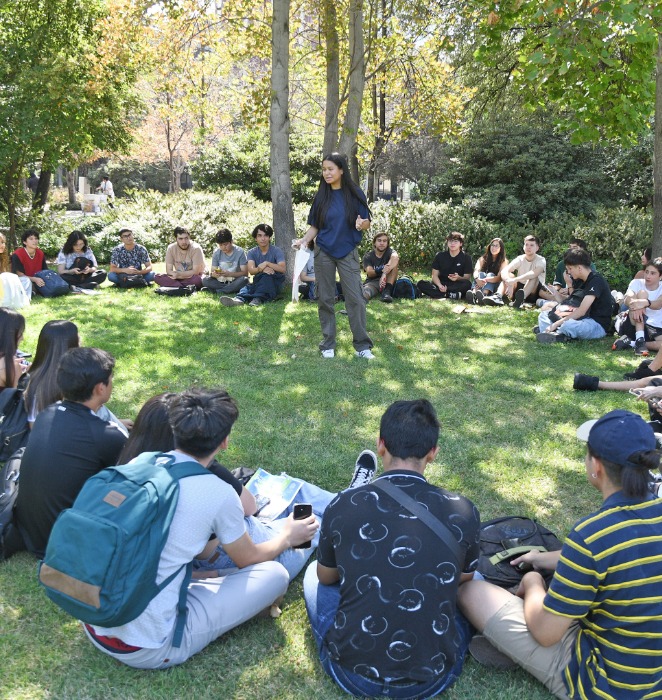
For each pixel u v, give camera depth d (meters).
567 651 2.52
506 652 2.67
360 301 7.02
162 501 2.54
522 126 17.64
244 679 2.74
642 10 7.17
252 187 22.34
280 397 5.83
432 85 14.41
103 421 3.32
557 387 6.25
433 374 6.57
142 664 2.70
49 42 14.20
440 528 2.52
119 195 44.19
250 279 11.30
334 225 6.84
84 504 2.51
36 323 8.18
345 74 14.01
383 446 2.75
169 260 10.39
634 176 18.47
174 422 2.72
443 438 5.05
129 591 2.43
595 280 7.98
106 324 8.27
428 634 2.45
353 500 2.62
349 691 2.56
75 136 14.28
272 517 3.52
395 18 13.33
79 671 2.76
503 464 4.66
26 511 3.27
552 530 3.86
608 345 7.80
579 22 7.36
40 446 3.20
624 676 2.32
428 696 2.54
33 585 3.29
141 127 30.88
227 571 3.14
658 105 9.34
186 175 45.25
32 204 16.16
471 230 13.87
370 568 2.48
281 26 10.15
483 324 8.79
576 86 9.84
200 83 13.52
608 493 2.40
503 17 9.16
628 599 2.27
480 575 2.97
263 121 12.55
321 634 2.75
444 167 20.16
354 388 6.11
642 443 2.30
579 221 14.11
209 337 7.79
